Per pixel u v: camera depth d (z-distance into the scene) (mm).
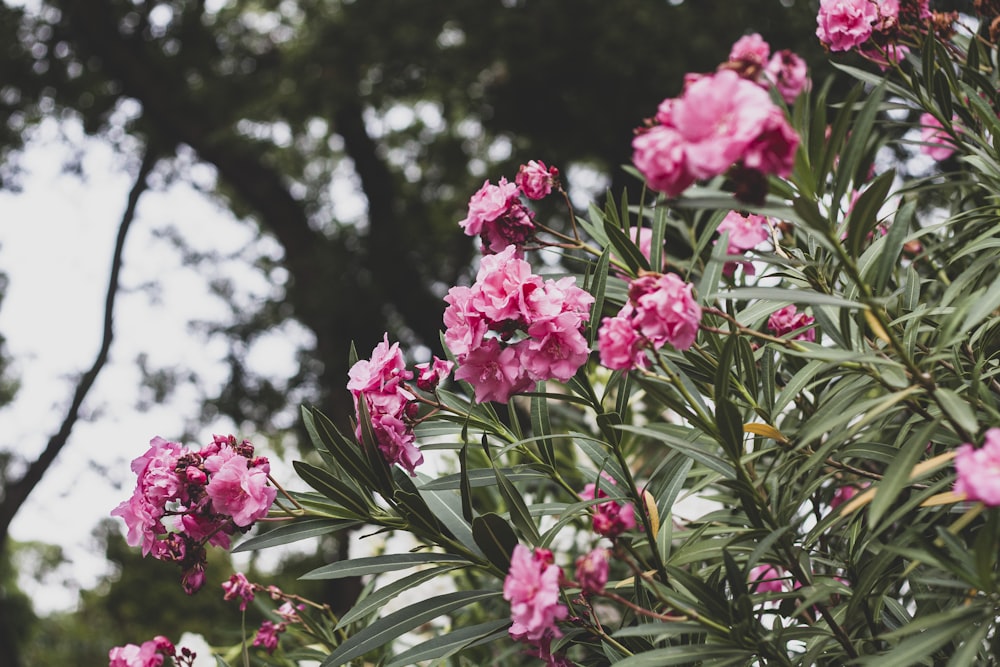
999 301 1270
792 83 1369
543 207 8734
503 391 1686
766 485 1738
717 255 1873
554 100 9594
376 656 2469
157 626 15359
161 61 12148
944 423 1553
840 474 2016
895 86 2021
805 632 1598
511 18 9344
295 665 2562
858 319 1599
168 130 12000
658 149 1176
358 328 11039
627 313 1522
